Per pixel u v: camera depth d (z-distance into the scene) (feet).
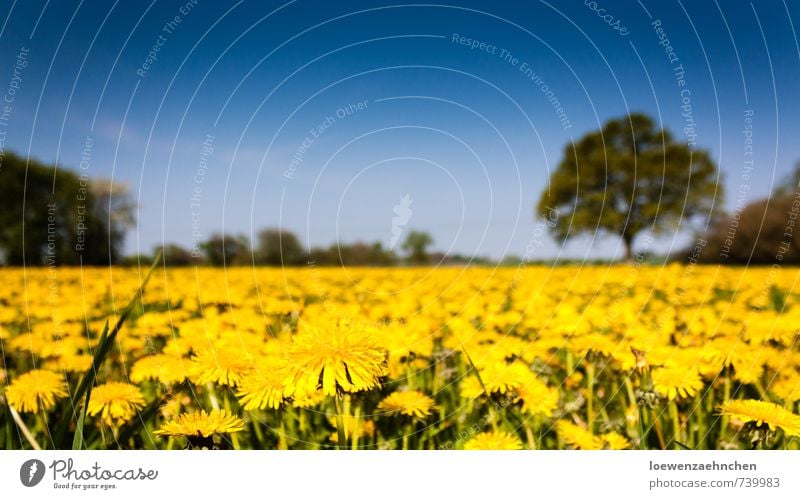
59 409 5.17
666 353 5.74
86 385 4.36
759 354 5.77
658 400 5.20
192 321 7.16
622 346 6.25
